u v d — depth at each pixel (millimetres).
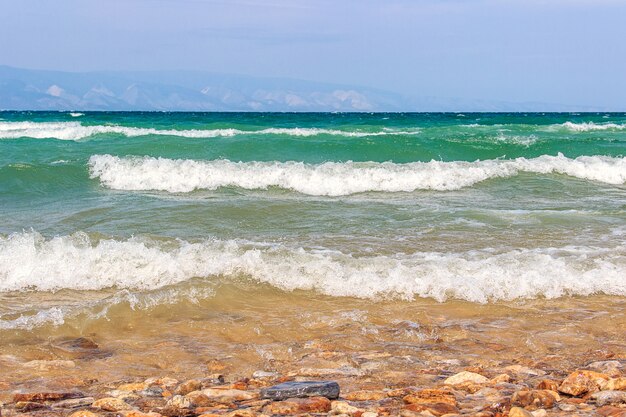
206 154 18297
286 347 5426
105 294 6984
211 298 6680
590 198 13125
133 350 5375
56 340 5590
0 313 6281
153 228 10047
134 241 8711
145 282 7285
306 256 7816
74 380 4629
